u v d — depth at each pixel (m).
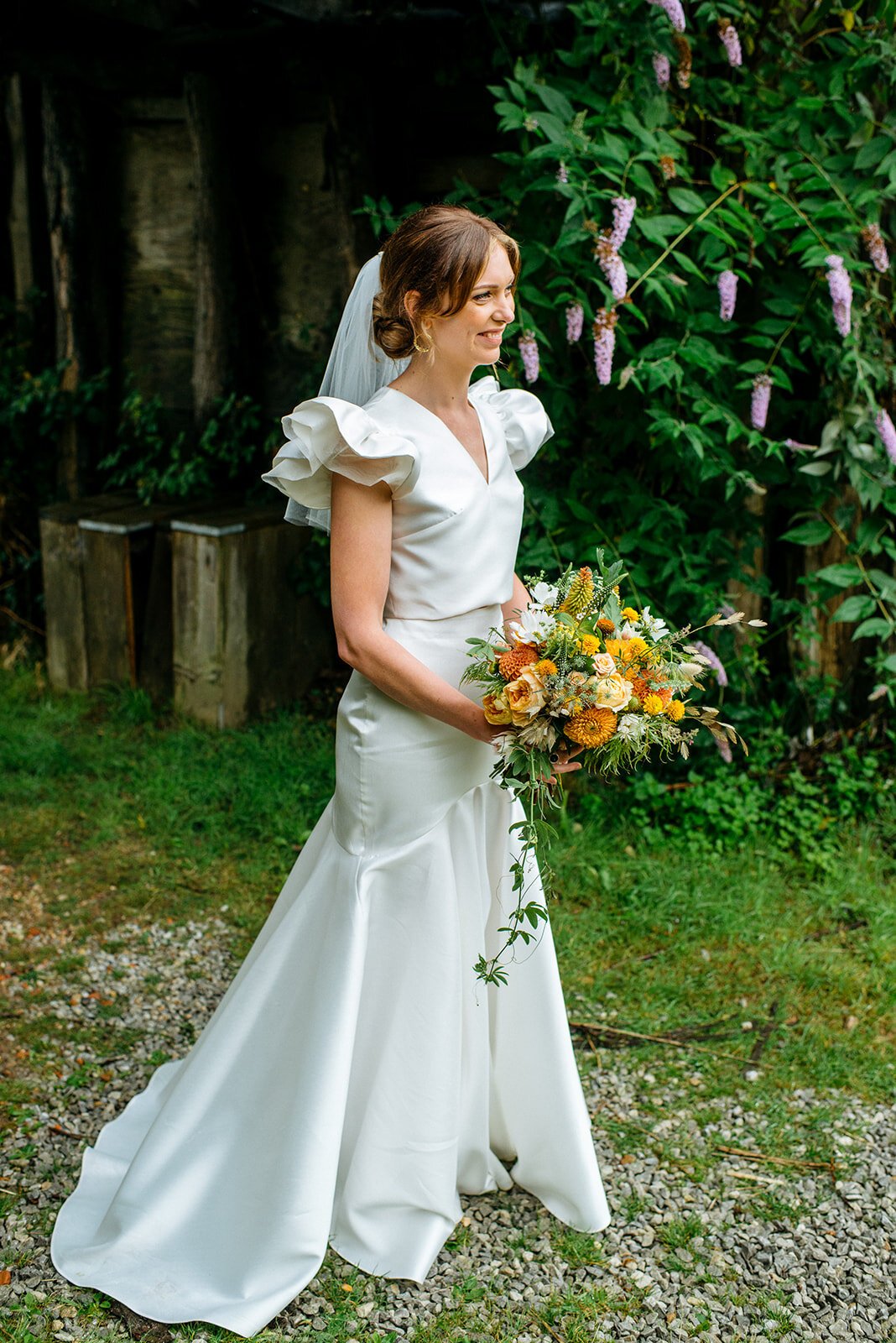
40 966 3.20
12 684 5.07
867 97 3.67
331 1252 2.22
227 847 3.84
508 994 2.27
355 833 2.08
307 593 4.86
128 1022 2.96
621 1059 2.84
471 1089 2.27
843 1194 2.42
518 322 3.56
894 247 3.83
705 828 3.86
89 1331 2.03
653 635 1.98
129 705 4.77
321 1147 2.04
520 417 2.22
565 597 1.98
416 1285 2.16
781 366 3.95
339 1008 2.04
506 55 3.78
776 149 3.70
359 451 1.83
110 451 5.75
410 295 1.87
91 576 4.85
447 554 1.97
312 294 5.29
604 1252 2.26
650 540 3.88
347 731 2.08
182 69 5.12
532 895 2.23
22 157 5.59
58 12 5.16
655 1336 2.07
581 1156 2.28
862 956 3.29
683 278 3.73
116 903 3.53
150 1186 2.18
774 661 4.29
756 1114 2.67
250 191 5.27
